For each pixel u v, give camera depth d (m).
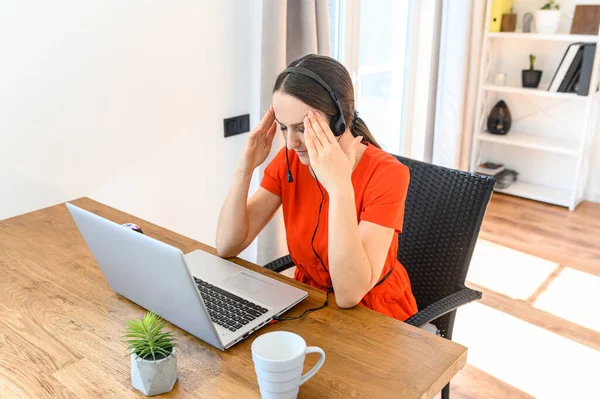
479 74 3.82
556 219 3.55
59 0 1.71
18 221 1.67
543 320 2.54
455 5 3.30
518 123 3.98
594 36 3.34
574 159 3.82
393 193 1.35
